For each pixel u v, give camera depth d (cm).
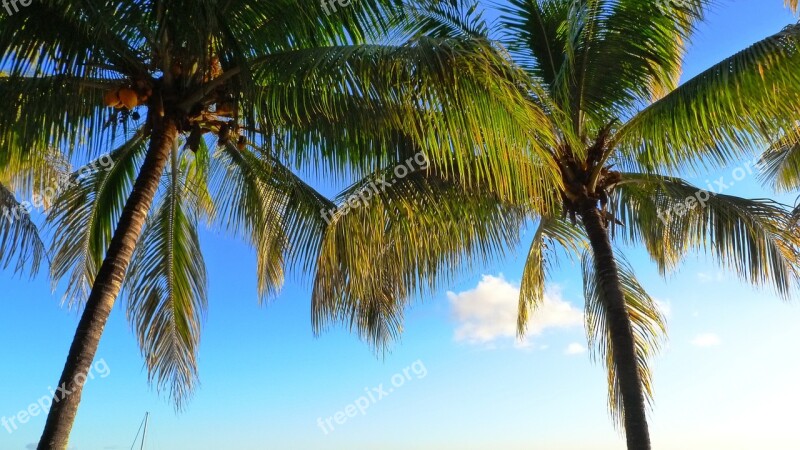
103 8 571
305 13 668
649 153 849
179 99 670
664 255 1008
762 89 712
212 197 1037
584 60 900
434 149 622
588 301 1054
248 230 995
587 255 1080
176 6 592
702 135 784
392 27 729
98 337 591
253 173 921
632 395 808
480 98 575
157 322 928
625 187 1015
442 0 734
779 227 869
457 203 872
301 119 710
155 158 653
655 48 887
